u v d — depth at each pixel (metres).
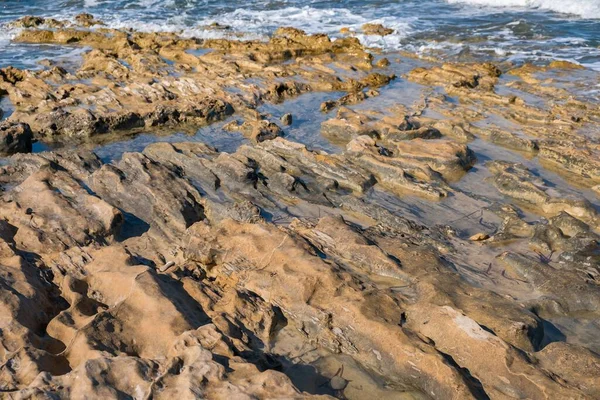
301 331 11.60
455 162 18.70
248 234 13.87
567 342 11.32
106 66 29.64
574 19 37.75
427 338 10.85
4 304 11.00
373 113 23.80
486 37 35.06
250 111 24.36
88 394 8.73
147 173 16.94
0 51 33.84
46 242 13.91
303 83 27.83
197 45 34.47
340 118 22.59
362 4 44.88
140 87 26.00
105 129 22.62
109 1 46.44
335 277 12.27
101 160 19.59
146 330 10.69
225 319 11.23
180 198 16.06
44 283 12.45
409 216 16.12
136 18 41.25
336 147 21.00
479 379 10.06
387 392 10.23
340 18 41.25
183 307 11.25
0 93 26.20
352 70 30.41
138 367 9.31
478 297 11.86
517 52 32.22
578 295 12.27
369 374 10.61
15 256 12.83
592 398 9.25
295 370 10.73
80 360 9.95
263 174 18.08
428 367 10.11
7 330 10.45
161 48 33.47
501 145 21.11
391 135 21.11
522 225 15.35
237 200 16.64
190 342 10.03
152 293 11.27
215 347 10.02
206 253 13.66
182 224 15.38
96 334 10.34
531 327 10.89
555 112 23.44
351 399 10.12
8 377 9.35
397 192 17.50
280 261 12.90
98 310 11.64
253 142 21.00
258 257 13.26
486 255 14.19
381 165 18.23
